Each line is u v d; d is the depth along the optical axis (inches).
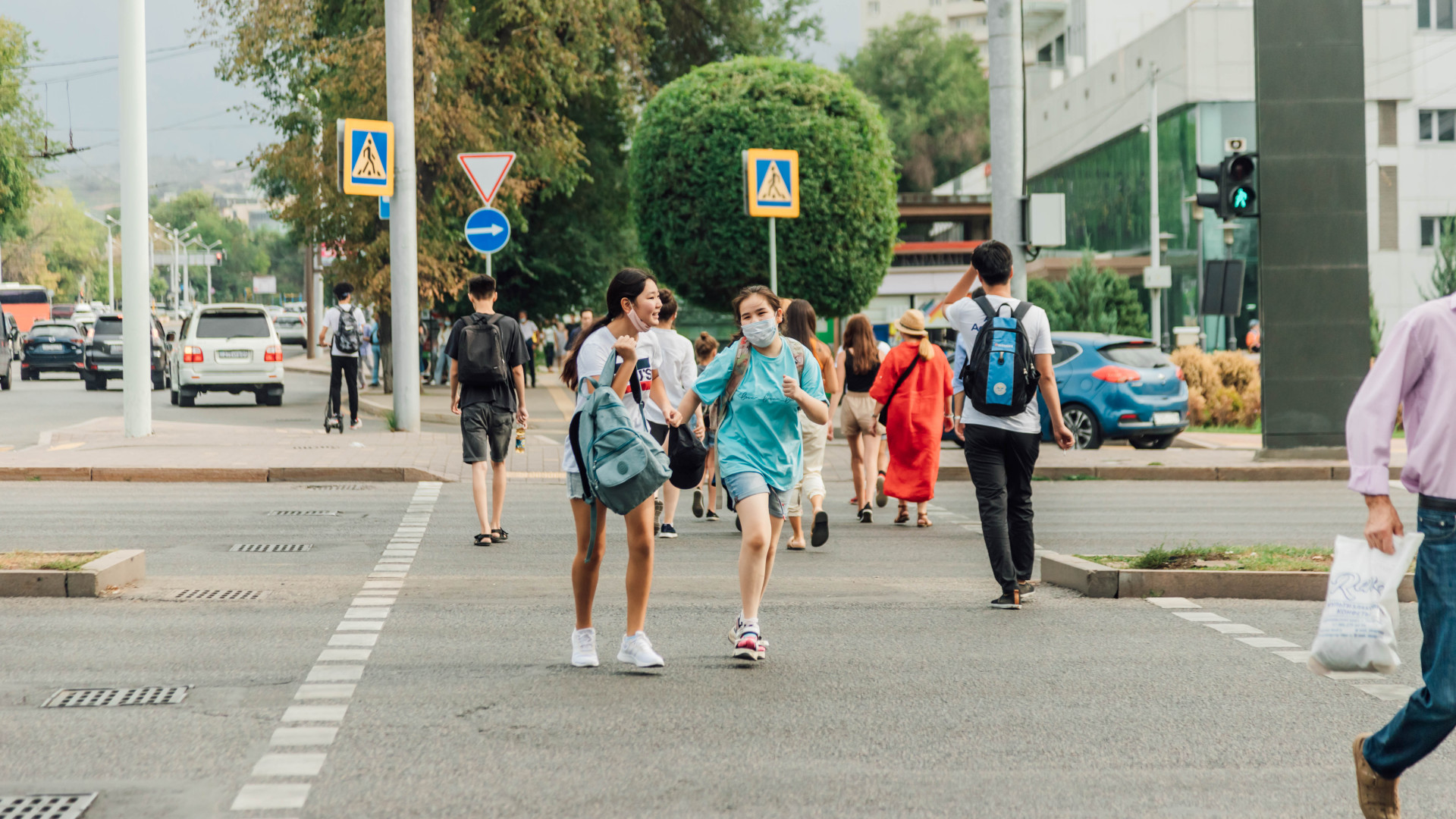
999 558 341.7
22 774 203.9
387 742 221.8
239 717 236.7
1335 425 719.7
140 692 253.6
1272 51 709.3
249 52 1183.6
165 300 7007.9
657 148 1278.3
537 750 217.9
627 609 297.6
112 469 642.8
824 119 1242.6
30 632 304.5
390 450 735.7
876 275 1289.4
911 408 504.1
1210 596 359.6
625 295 278.1
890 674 272.1
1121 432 823.7
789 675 271.0
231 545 441.1
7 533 460.8
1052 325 1427.2
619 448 267.4
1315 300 716.7
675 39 1697.8
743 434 287.6
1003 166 722.2
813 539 449.4
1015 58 719.7
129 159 773.3
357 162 804.0
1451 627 169.9
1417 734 174.6
